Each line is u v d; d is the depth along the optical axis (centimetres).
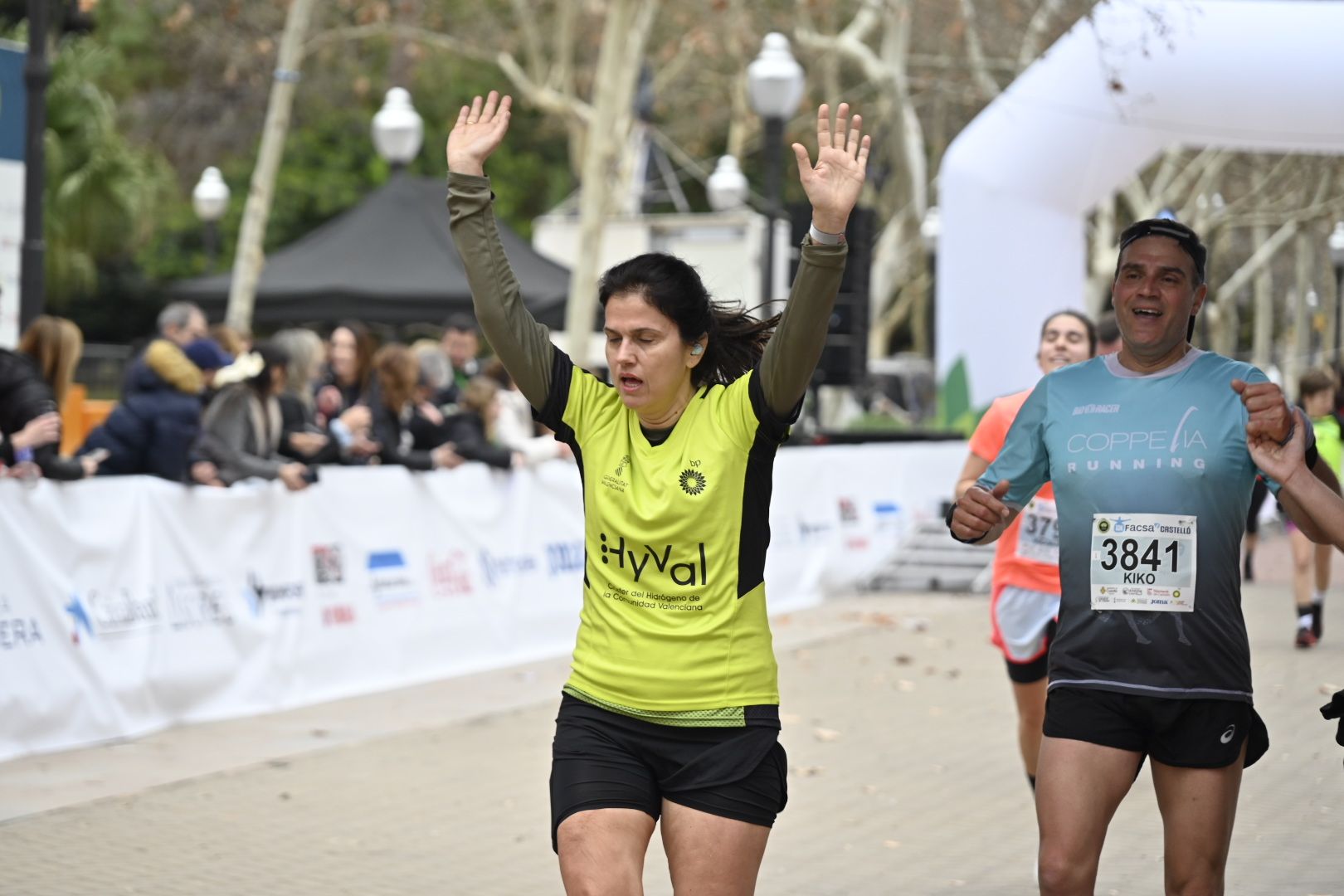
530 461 1794
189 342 1518
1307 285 5666
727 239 3753
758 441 620
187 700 1381
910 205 4859
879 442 2752
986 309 2612
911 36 4756
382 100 5919
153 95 5972
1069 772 667
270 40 3531
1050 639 982
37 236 1708
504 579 1745
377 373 1655
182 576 1378
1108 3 1576
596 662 632
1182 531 659
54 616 1264
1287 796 1187
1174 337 678
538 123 6512
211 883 963
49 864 994
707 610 619
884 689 1636
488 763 1278
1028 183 2536
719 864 614
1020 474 707
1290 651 1856
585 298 2795
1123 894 955
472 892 952
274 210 6044
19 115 1814
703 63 5116
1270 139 2258
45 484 1256
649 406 629
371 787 1197
